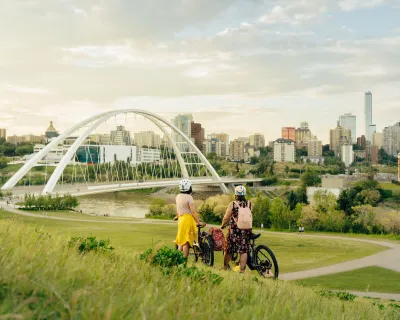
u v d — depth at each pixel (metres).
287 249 58.50
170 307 4.39
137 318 3.81
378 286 34.81
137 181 157.00
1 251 5.12
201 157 188.75
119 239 56.03
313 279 37.44
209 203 113.44
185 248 11.41
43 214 93.12
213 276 7.61
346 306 9.73
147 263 7.78
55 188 128.88
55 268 4.87
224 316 4.73
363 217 93.94
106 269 6.09
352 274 40.44
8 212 91.06
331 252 56.53
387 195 167.50
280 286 8.88
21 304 3.33
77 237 9.65
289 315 5.56
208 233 11.70
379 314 9.41
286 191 172.00
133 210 137.12
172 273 7.27
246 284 7.76
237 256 11.40
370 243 67.38
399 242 69.69
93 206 146.12
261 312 5.18
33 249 6.04
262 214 104.06
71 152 129.88
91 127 137.62
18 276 4.06
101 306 3.85
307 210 97.88
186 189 11.58
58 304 3.72
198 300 5.41
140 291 4.92
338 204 113.94
